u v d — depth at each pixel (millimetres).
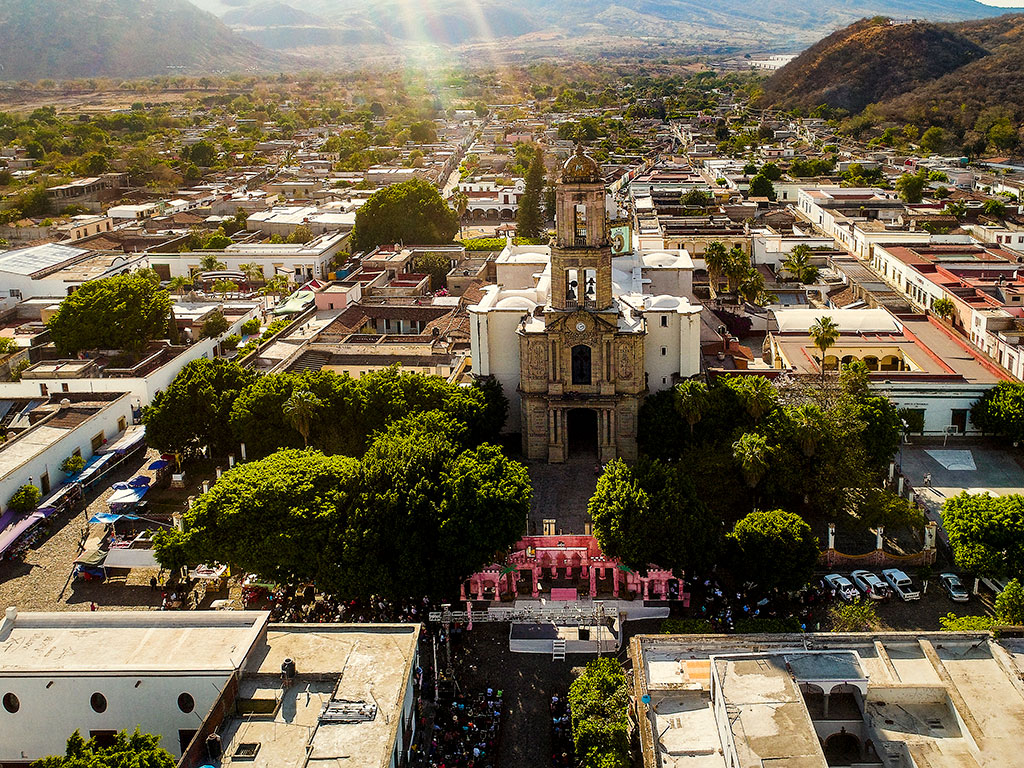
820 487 101938
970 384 126875
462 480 88562
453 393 116500
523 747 74750
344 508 88938
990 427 124438
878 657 63594
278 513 87625
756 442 100000
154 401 121562
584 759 66625
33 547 104875
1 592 95938
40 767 55375
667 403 114250
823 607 91500
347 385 113938
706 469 102812
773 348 150750
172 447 119000
